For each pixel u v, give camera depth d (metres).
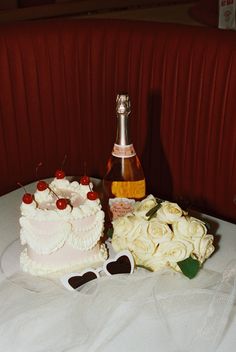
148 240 0.93
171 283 0.95
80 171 1.92
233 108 1.53
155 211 0.96
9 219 1.20
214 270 1.02
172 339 0.83
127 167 1.19
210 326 0.84
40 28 1.71
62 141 1.86
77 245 0.98
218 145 1.61
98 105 1.80
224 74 1.52
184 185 1.75
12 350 0.83
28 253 1.02
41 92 1.76
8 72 1.69
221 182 1.65
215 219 1.20
